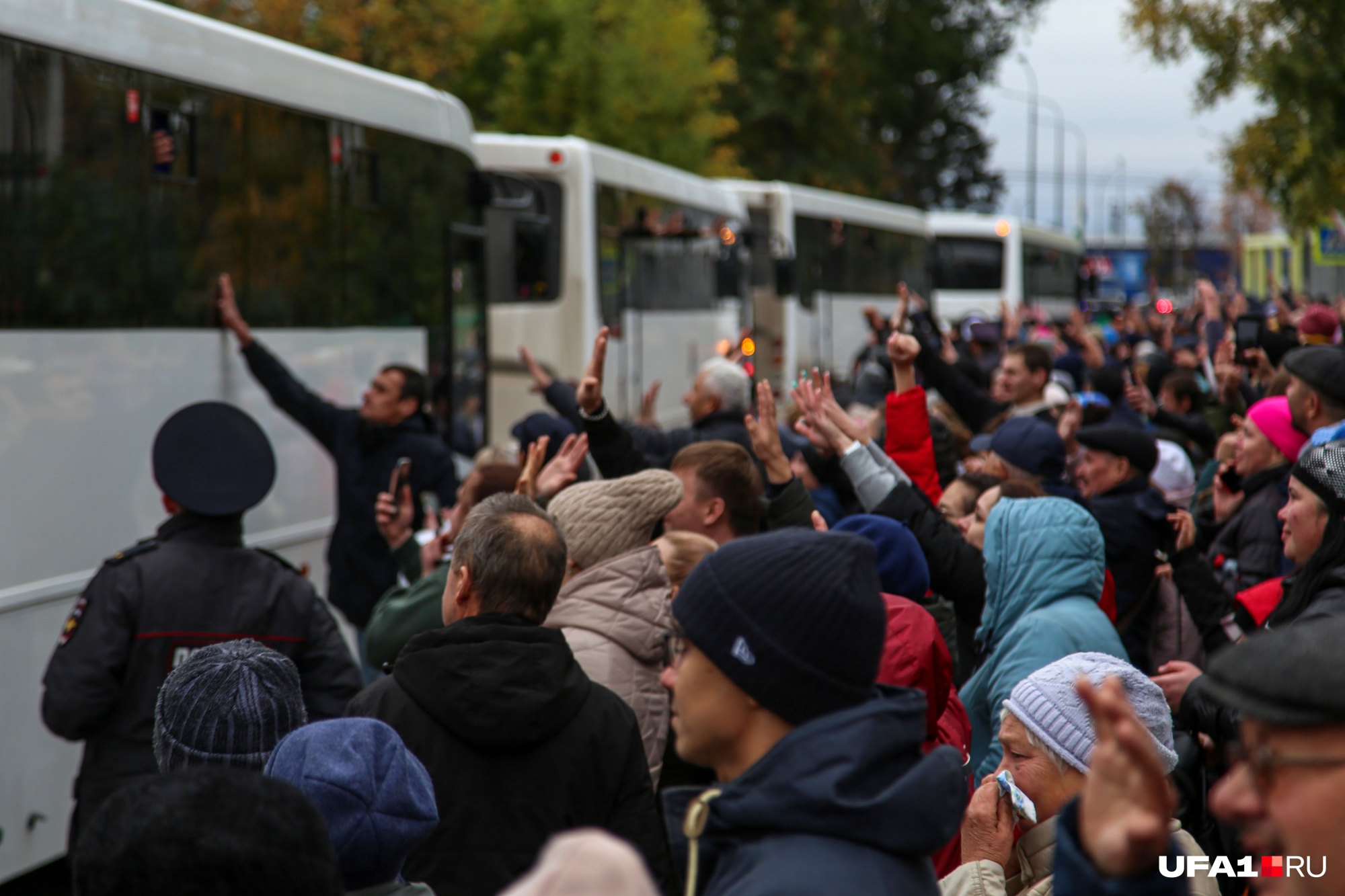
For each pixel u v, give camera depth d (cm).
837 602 239
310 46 2453
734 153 4281
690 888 238
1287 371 639
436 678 371
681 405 2031
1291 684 177
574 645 426
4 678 633
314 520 911
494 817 369
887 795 225
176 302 770
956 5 5338
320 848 220
